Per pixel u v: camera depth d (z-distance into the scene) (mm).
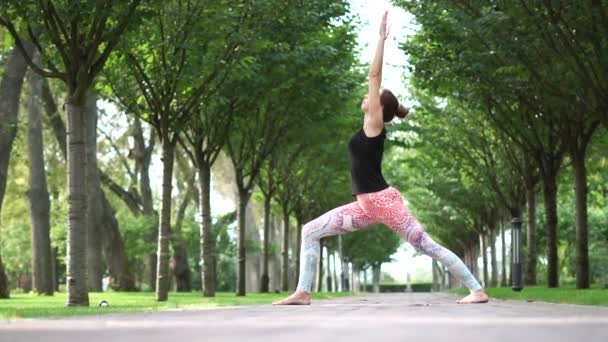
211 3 17516
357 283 98062
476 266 62062
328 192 47281
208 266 25828
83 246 13953
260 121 29078
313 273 8430
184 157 49688
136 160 46031
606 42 16953
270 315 5020
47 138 42906
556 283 26203
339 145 39375
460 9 18500
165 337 2738
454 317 4426
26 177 45031
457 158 35781
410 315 4809
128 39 14680
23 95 35938
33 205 34562
